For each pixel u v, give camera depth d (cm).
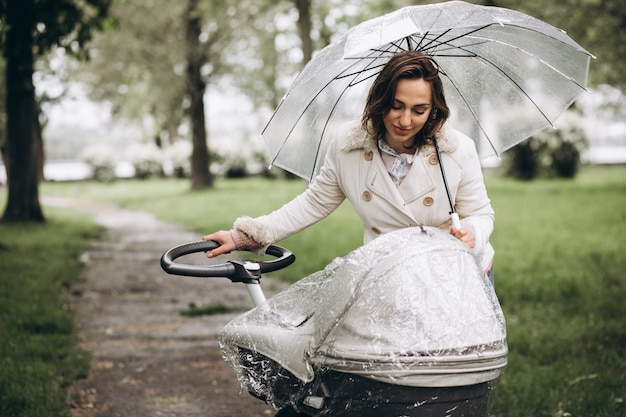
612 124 5703
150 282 1008
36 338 657
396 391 239
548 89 330
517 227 1381
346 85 324
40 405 481
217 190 2959
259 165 3762
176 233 1686
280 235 311
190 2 2675
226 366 607
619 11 1952
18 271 1016
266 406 513
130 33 2597
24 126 1636
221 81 2995
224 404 516
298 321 269
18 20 1110
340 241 1272
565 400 483
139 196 3098
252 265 294
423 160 283
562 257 1038
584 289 816
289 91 283
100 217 2189
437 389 238
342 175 296
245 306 845
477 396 245
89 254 1292
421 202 286
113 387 553
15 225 1602
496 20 265
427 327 237
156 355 640
